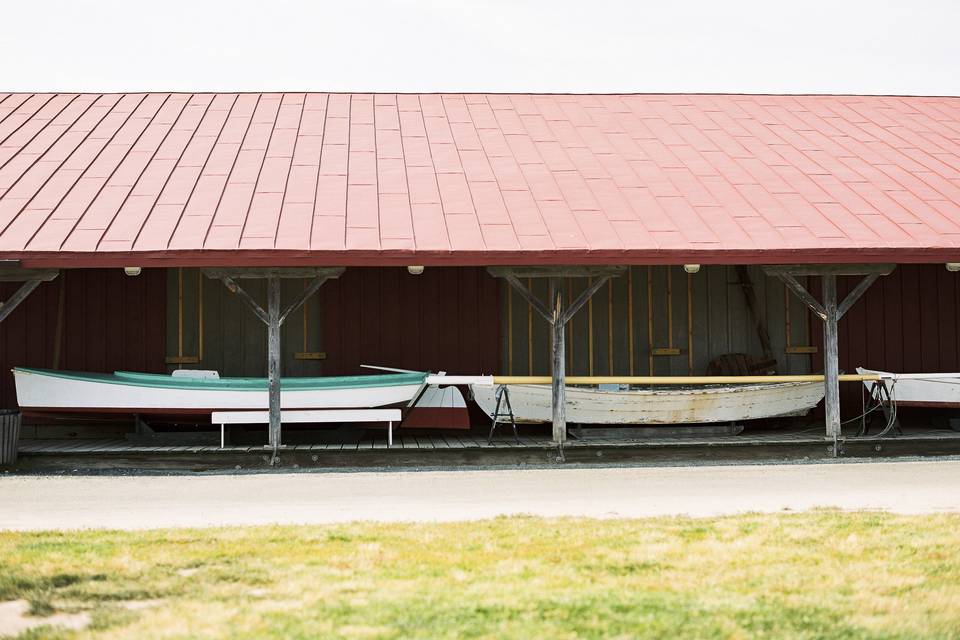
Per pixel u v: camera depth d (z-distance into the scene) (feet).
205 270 42.32
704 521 31.45
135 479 40.42
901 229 45.32
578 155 53.42
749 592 23.84
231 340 51.93
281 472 41.96
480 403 46.65
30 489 38.24
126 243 41.57
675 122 59.11
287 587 24.18
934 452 45.78
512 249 42.14
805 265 44.78
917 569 25.76
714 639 20.63
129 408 46.21
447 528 30.50
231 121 56.65
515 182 49.52
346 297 52.24
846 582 24.63
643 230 44.52
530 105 61.36
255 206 45.62
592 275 43.91
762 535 29.40
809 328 54.60
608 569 25.79
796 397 49.98
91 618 21.80
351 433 46.65
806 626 21.40
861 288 44.91
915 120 60.64
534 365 52.90
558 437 44.06
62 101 58.70
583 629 21.15
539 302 44.09
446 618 21.83
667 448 44.65
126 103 58.90
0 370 50.60
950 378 50.14
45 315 51.01
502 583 24.56
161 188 47.21
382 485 38.88
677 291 54.03
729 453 44.86
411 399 46.65
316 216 44.78
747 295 54.03
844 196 48.93
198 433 47.11
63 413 46.55
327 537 29.27
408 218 44.96
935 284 55.11
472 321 52.60
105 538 29.25
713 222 45.60
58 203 45.19
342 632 20.90
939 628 21.31
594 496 36.40
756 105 62.80
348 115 58.39
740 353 54.03
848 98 64.75
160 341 51.55
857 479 39.81
